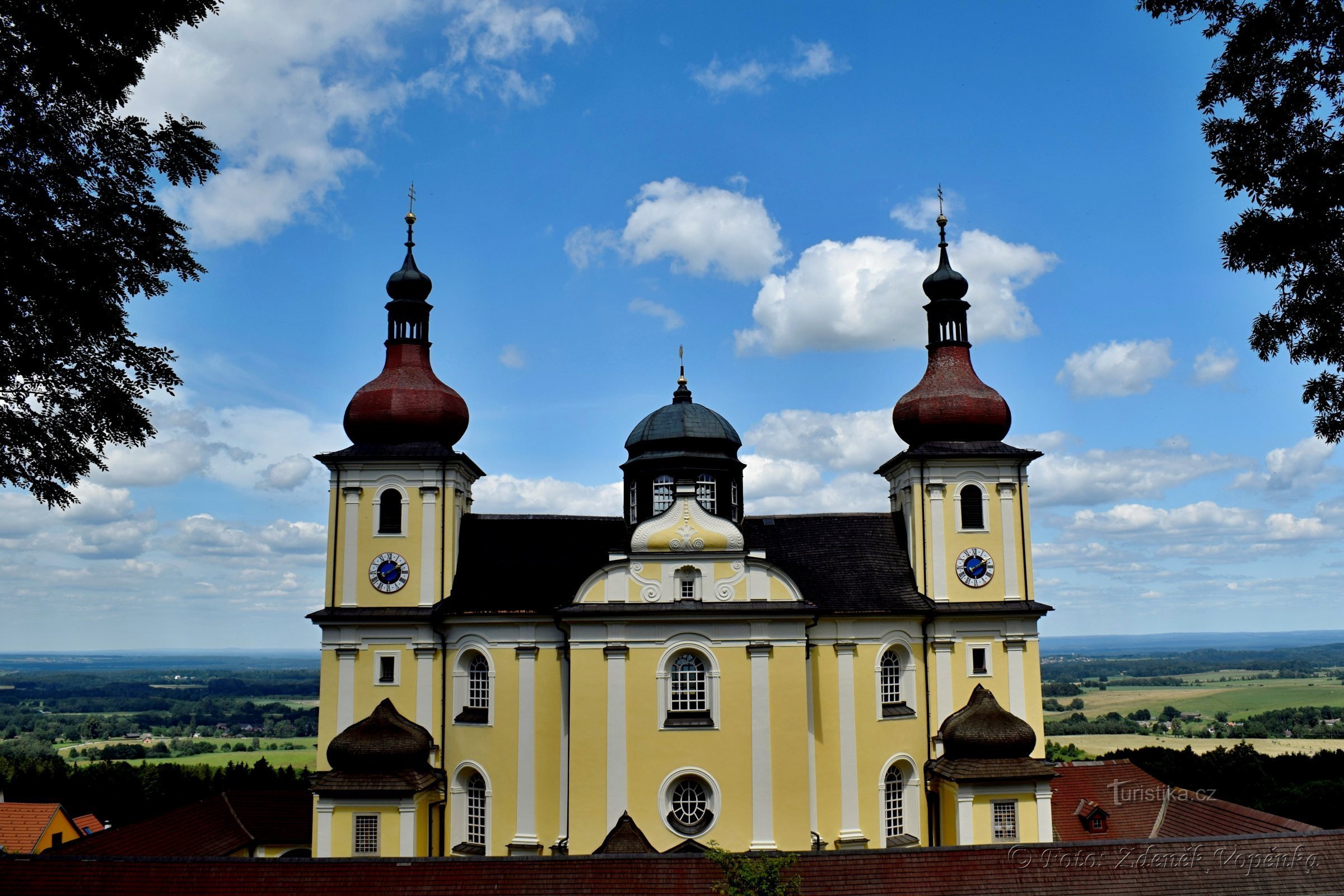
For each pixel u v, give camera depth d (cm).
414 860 3816
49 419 2322
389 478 5528
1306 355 2258
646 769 4769
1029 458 5641
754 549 5388
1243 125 2167
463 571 5575
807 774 4797
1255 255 2192
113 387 2350
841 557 5691
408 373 5769
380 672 5372
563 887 3697
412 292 5884
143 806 9381
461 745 5256
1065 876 3775
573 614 4844
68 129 2195
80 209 2211
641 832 4666
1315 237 2120
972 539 5603
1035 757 5438
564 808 5088
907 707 5400
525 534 5775
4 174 2092
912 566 5678
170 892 3691
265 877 3744
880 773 5219
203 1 2186
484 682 5309
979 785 4947
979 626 5512
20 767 10062
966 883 3734
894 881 3728
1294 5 2072
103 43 2131
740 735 4800
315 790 4869
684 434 5431
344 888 3709
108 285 2227
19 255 2081
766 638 4872
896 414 5938
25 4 2008
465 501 5938
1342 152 2086
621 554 4978
